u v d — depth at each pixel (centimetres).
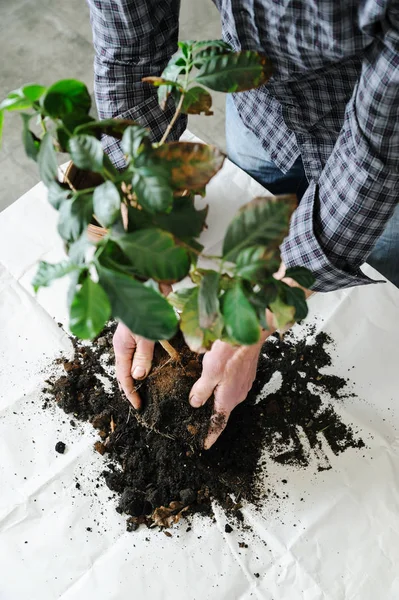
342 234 84
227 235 48
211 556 90
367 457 96
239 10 81
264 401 101
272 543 91
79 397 101
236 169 113
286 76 88
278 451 97
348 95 90
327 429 98
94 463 97
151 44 96
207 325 51
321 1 69
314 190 88
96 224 93
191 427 96
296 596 87
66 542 91
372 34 68
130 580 89
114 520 93
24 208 113
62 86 51
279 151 110
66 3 201
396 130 71
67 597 88
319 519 92
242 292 48
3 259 110
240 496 94
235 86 61
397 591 87
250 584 88
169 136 100
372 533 90
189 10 199
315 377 102
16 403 101
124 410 100
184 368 96
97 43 98
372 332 103
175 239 48
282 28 78
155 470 97
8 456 97
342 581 87
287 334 104
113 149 97
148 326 45
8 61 195
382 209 80
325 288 92
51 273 49
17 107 53
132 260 45
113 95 100
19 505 94
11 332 105
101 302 45
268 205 47
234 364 84
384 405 99
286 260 89
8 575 89
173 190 51
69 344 105
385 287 106
